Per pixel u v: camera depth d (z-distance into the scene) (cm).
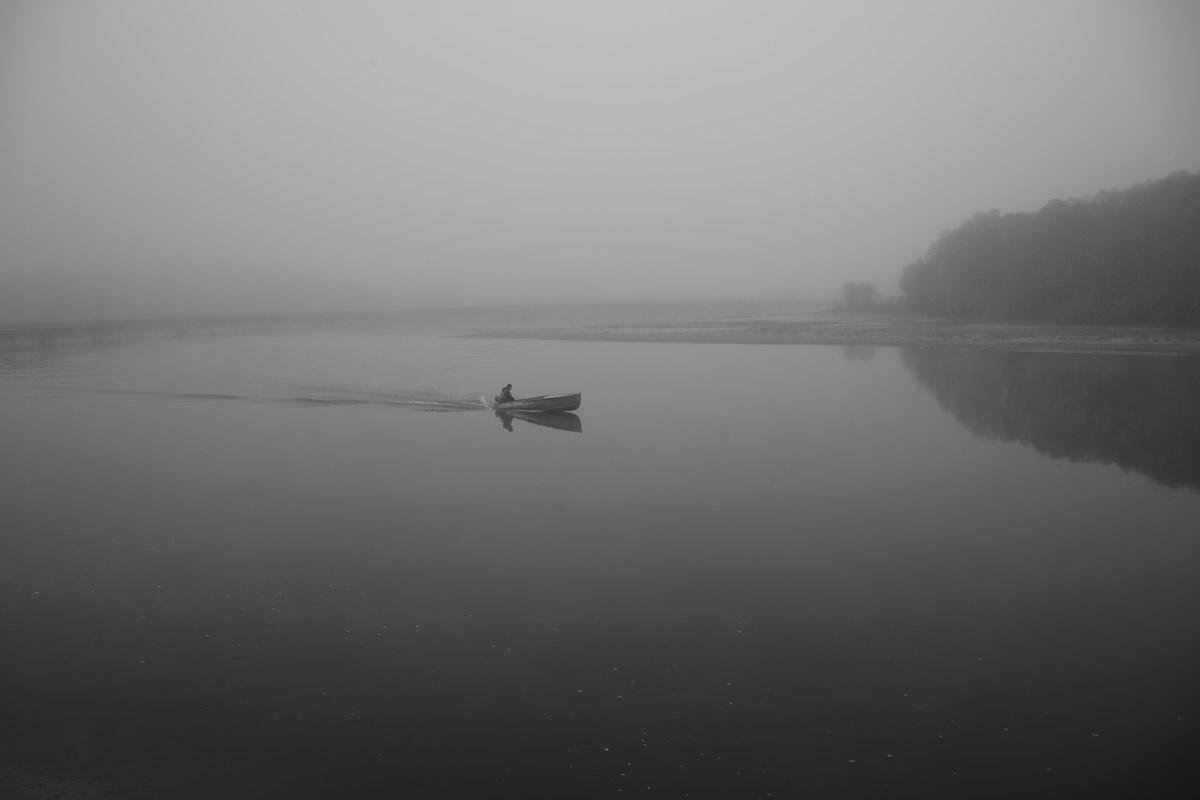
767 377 4812
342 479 2464
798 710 1154
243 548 1841
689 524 2000
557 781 1000
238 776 1014
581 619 1456
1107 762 1024
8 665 1288
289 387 4503
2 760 1044
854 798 965
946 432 3056
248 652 1334
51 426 3372
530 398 3562
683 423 3334
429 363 5994
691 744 1075
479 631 1409
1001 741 1073
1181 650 1316
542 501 2211
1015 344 6084
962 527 1945
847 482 2366
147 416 3612
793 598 1540
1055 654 1310
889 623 1430
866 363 5425
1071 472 2441
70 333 9175
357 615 1477
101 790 986
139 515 2094
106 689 1216
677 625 1427
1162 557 1730
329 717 1142
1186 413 3281
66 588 1603
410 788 988
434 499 2239
